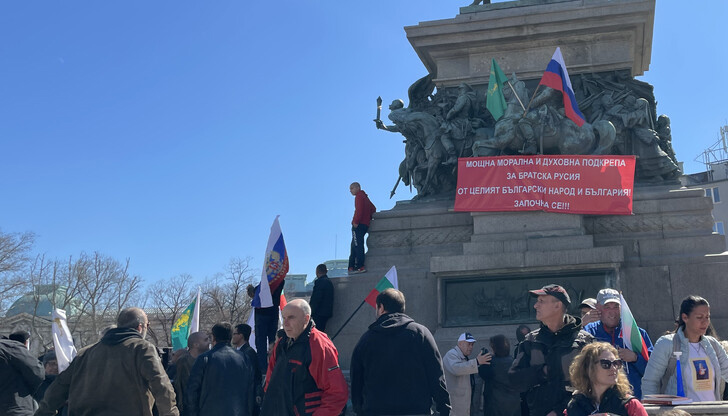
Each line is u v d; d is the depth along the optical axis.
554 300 7.02
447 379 10.48
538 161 17.23
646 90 19.12
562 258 16.09
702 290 15.82
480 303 16.55
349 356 17.31
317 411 7.25
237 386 8.95
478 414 12.42
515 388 7.05
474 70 20.06
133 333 8.02
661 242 16.61
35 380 10.12
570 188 16.98
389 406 7.32
